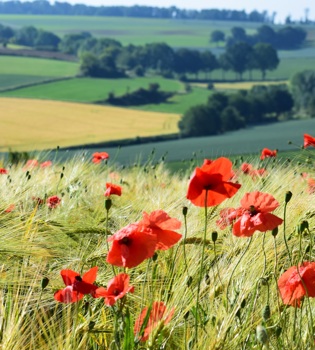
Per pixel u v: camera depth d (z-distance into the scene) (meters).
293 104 159.00
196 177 2.93
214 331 2.88
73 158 8.03
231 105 145.25
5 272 3.67
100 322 3.25
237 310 2.98
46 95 163.50
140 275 3.70
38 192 6.00
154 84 170.50
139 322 2.97
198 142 114.56
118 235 2.77
